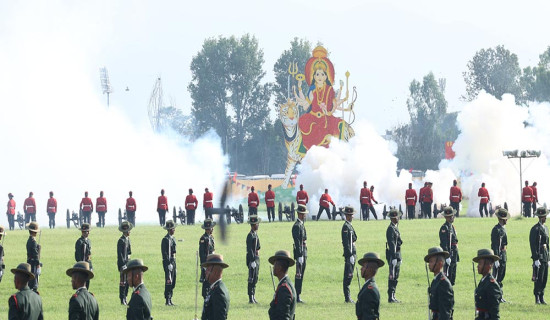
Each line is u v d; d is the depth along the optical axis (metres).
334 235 87.62
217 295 30.41
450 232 53.19
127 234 53.72
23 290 30.77
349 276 53.06
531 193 110.31
